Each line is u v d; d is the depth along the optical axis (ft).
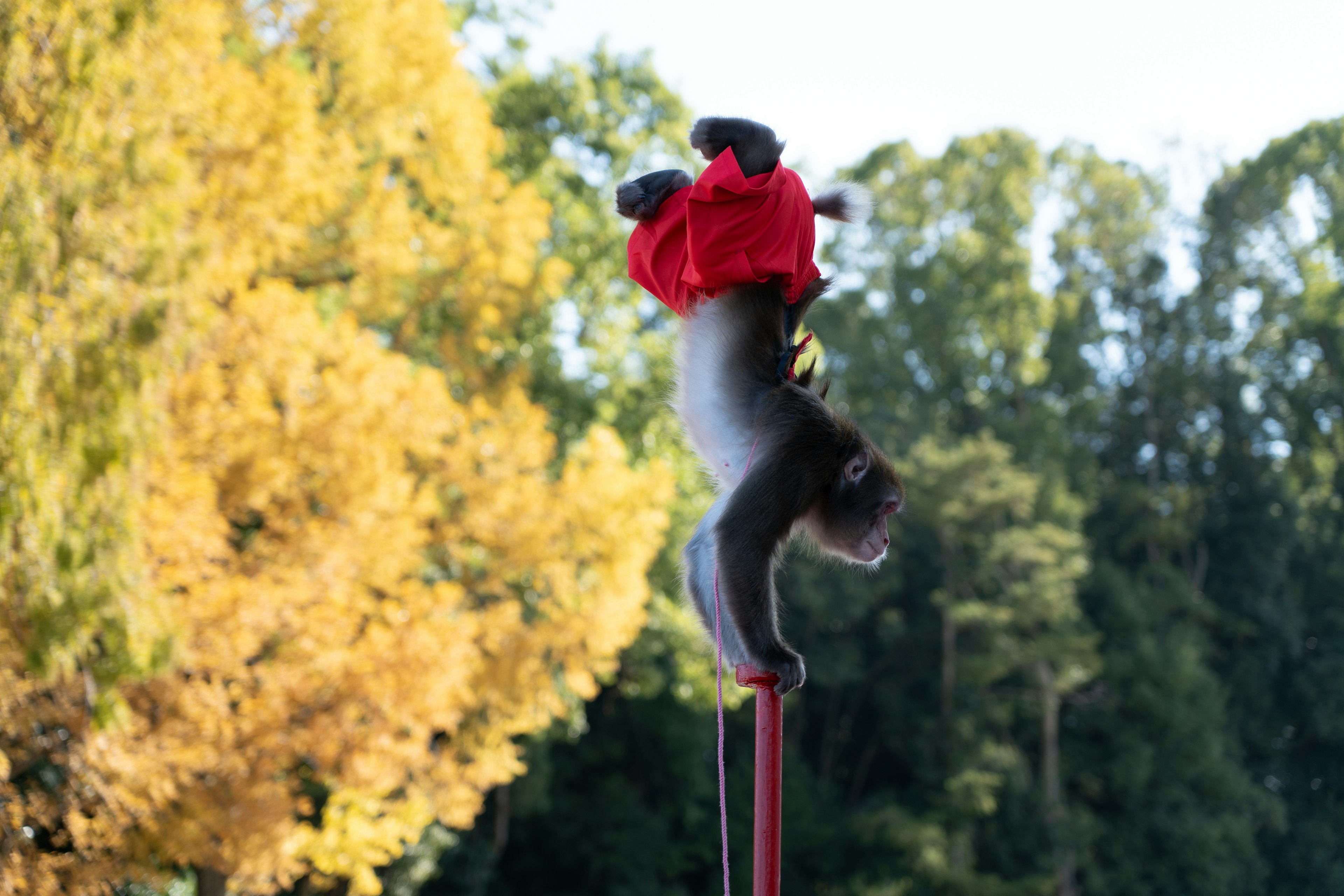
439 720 42.22
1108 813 115.55
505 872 92.58
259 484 38.32
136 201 28.02
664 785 96.89
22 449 24.63
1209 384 150.10
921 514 114.42
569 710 71.31
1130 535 142.92
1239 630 136.56
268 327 38.73
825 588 113.19
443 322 62.49
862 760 121.39
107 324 26.48
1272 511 144.77
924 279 151.53
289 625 38.42
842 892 97.40
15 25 25.38
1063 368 151.84
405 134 54.60
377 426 43.16
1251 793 117.50
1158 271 155.74
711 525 12.23
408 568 44.39
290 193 40.65
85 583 25.61
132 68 28.09
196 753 33.60
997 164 159.22
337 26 49.67
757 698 10.77
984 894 97.60
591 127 82.89
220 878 43.16
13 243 24.72
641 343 84.79
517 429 53.01
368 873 41.73
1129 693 117.19
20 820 30.55
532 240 59.67
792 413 11.37
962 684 113.50
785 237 10.98
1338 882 120.98
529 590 57.21
